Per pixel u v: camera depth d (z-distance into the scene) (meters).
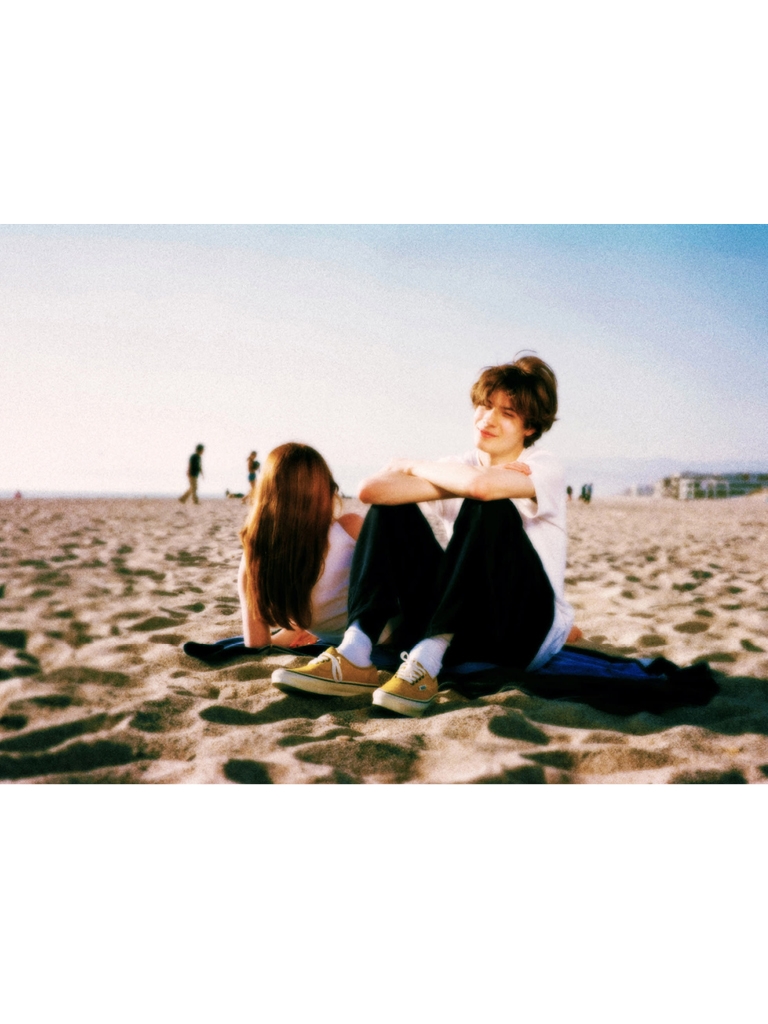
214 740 1.92
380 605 2.17
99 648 2.79
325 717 2.08
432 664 2.10
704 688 2.22
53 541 6.63
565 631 2.31
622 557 6.18
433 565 2.24
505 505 2.13
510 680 2.25
